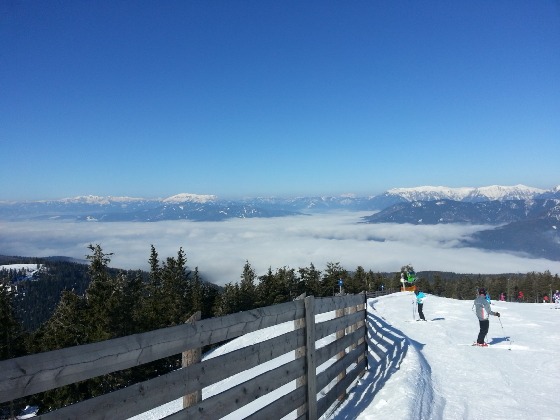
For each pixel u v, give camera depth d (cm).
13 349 3088
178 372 331
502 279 11500
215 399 369
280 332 1357
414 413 567
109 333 2709
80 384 1920
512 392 715
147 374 2248
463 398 682
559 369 884
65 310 2883
